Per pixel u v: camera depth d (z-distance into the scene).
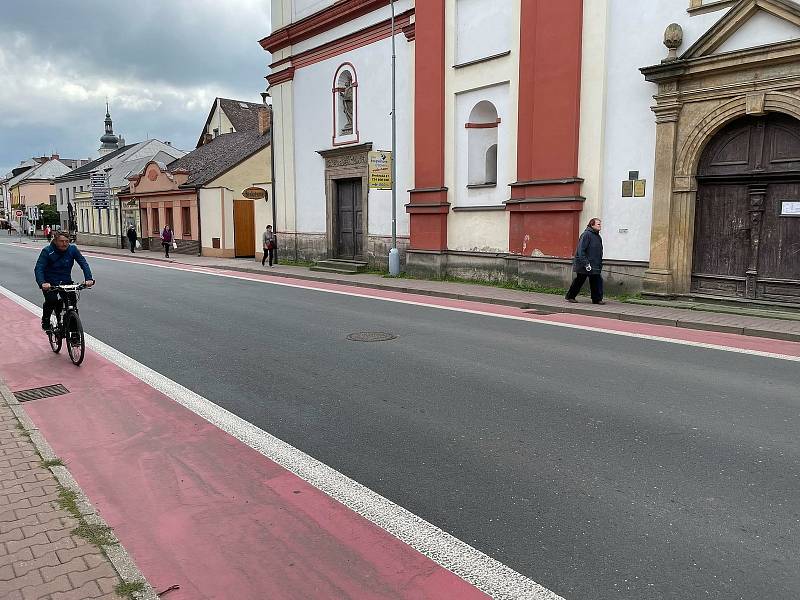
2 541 3.46
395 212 19.30
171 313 12.23
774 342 9.02
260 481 4.43
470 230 17.19
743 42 11.09
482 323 10.87
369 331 10.09
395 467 4.63
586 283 13.90
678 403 6.04
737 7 10.95
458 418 5.69
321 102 22.91
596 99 13.48
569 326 10.50
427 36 17.78
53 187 86.06
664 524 3.71
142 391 6.79
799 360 7.85
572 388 6.60
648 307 11.96
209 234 31.81
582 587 3.10
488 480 4.38
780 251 11.16
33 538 3.49
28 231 77.19
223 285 17.77
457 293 14.55
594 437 5.16
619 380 6.91
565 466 4.59
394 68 18.38
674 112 12.06
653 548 3.45
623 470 4.50
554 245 14.56
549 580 3.17
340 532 3.71
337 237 23.02
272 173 25.98
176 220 35.12
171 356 8.44
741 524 3.70
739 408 5.87
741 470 4.46
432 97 17.80
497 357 8.11
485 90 16.45
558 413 5.79
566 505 3.98
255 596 3.08
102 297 14.78
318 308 12.88
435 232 18.00
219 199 30.56
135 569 3.21
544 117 14.51
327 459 4.80
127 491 4.30
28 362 8.34
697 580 3.14
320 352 8.52
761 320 10.31
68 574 3.15
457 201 17.56
